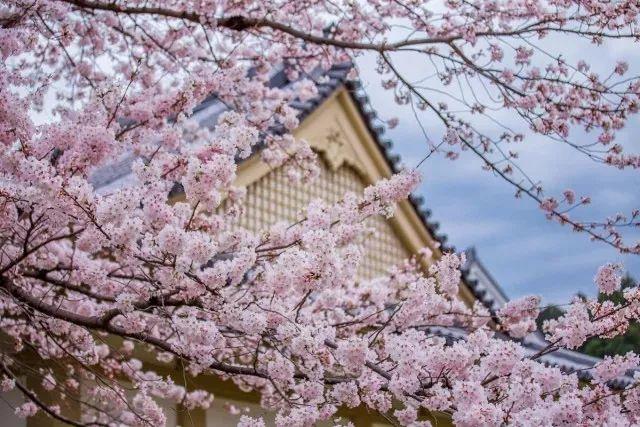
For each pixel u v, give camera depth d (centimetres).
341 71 1078
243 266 432
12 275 526
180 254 411
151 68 730
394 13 705
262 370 453
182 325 426
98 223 417
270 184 1022
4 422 730
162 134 536
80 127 438
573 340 446
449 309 557
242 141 444
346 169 1132
